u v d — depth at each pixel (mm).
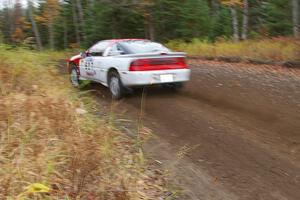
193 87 10312
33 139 4691
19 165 4004
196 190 4590
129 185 4359
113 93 9234
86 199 3941
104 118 6977
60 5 44062
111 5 32938
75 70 11148
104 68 9422
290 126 6715
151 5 30875
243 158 5422
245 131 6504
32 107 5469
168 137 6316
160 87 9961
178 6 30703
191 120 7176
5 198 3574
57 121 5301
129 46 9203
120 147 5543
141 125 6625
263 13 30188
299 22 22141
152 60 8688
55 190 3926
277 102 8414
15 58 7285
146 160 5297
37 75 7289
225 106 8180
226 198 4414
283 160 5328
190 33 29922
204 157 5484
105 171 4477
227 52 18266
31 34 46625
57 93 6410
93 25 35594
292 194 4465
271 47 16391
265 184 4688
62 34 47125
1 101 5551
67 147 4637
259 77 11781
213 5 37125
